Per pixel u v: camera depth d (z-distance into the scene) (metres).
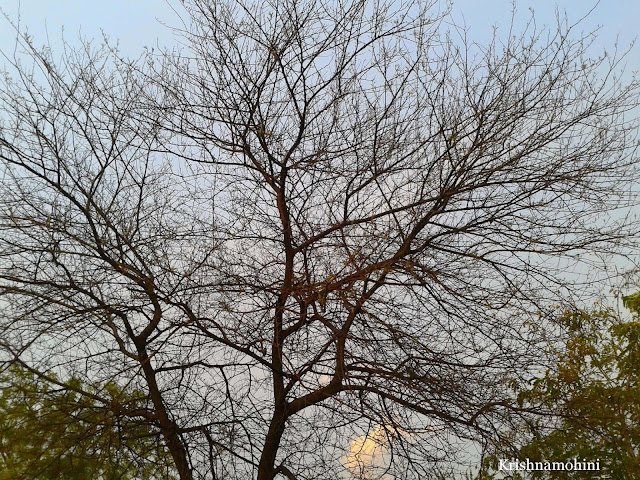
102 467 6.86
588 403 7.36
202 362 7.43
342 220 7.59
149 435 7.17
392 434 7.14
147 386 7.23
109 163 7.46
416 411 7.23
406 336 6.89
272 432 7.39
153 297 7.14
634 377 8.10
